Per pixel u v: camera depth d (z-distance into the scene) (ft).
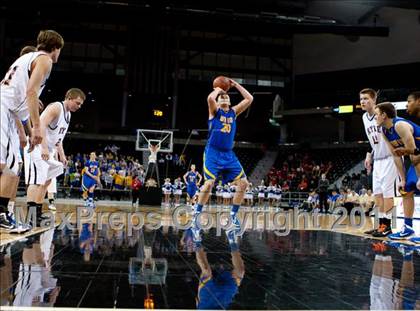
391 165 15.17
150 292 5.56
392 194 15.20
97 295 5.28
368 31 70.69
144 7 64.95
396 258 9.62
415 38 71.56
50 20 79.25
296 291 5.99
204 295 5.54
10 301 4.86
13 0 65.87
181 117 84.99
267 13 65.82
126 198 53.83
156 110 77.00
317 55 84.28
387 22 74.28
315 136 85.15
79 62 82.64
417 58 71.36
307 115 80.28
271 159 85.35
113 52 82.53
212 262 8.13
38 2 65.46
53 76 79.51
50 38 9.98
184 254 9.00
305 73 85.87
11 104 9.59
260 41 88.89
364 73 77.56
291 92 87.20
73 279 6.12
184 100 85.10
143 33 76.74
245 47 87.45
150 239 11.52
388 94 66.23
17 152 10.02
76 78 80.33
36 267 6.91
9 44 79.10
